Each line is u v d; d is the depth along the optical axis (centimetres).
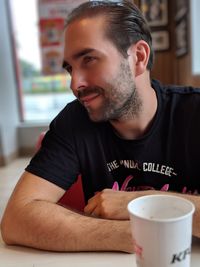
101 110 88
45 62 483
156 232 45
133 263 65
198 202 75
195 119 98
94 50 80
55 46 475
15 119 475
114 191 84
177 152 98
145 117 95
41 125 474
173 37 400
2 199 287
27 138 478
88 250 72
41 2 461
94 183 105
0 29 432
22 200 85
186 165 98
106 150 102
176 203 52
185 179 100
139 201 52
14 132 463
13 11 468
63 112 108
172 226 45
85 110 102
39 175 94
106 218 78
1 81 428
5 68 445
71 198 109
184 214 48
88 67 82
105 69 82
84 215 80
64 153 100
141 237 47
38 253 74
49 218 78
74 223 75
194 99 101
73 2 456
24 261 70
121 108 89
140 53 89
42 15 466
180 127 98
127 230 71
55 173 96
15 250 76
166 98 101
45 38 473
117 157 101
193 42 337
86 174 105
